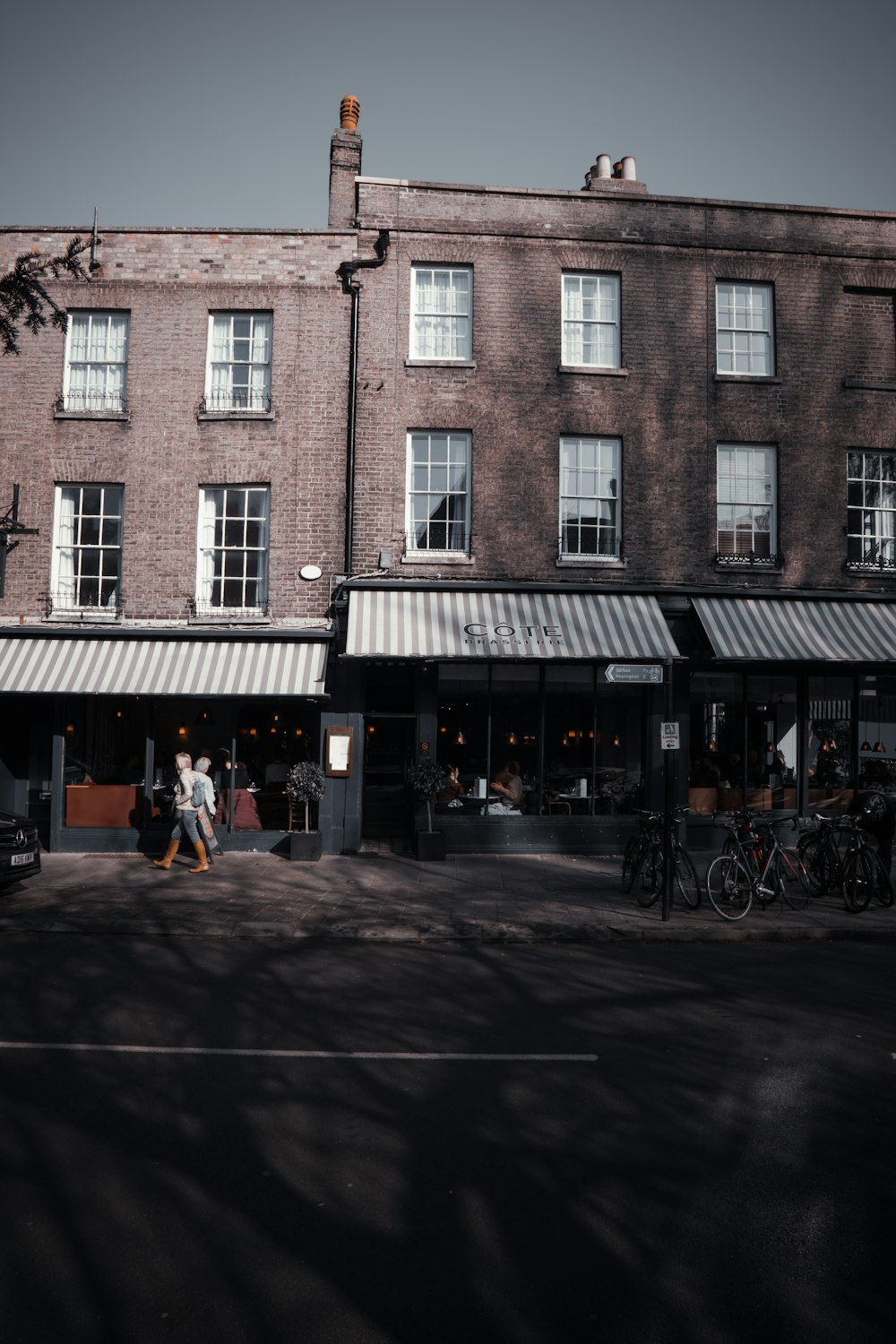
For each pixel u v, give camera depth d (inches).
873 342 697.6
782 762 681.0
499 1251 159.9
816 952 406.3
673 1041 274.2
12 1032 275.1
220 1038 273.1
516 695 657.0
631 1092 233.9
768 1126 213.6
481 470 659.4
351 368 659.4
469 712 654.5
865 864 483.2
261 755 661.3
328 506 657.6
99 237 661.9
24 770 660.1
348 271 660.1
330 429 660.1
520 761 656.4
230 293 664.4
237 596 661.3
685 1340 136.7
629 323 675.4
